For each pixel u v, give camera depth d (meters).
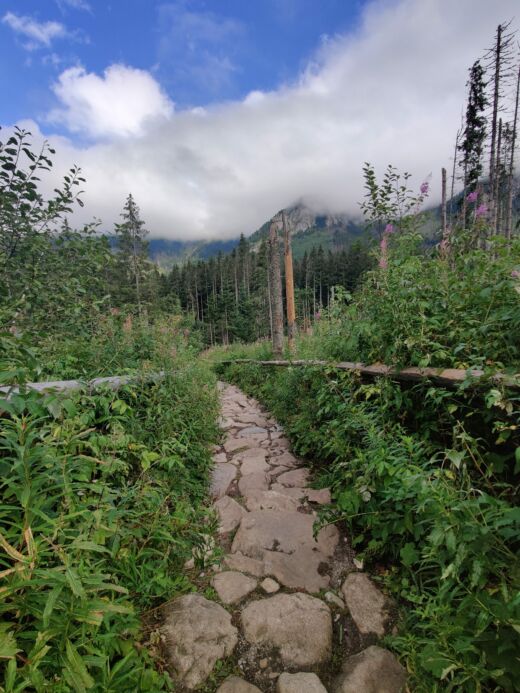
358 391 2.57
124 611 1.11
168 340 4.68
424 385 2.13
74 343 3.43
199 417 3.79
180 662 1.40
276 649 1.49
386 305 2.60
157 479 2.21
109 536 1.54
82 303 3.52
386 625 1.58
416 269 2.58
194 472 2.93
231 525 2.45
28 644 1.06
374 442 2.04
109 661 1.23
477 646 1.08
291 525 2.37
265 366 7.23
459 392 1.76
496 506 1.22
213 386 5.64
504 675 1.02
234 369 9.64
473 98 11.45
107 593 1.48
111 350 3.64
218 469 3.40
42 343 3.13
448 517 1.21
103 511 1.49
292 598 1.75
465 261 2.43
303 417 3.73
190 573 1.94
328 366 3.25
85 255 3.62
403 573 1.77
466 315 2.22
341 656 1.47
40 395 1.42
